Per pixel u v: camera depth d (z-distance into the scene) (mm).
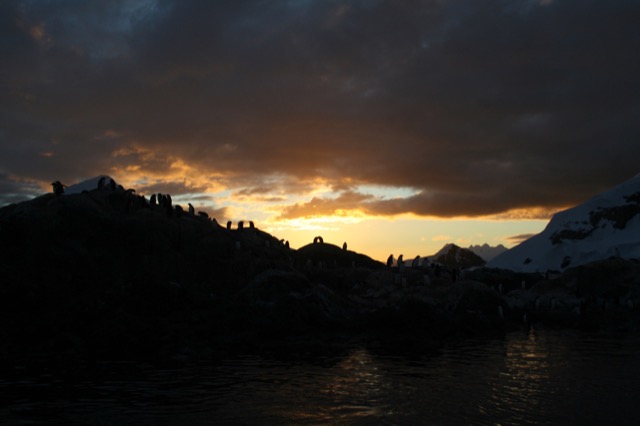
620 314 54812
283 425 16594
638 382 23266
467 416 17750
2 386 21344
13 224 41719
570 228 125062
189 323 35250
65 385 21578
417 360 28750
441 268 68438
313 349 32406
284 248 62656
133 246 44719
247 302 41688
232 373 24438
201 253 47719
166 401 19172
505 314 50250
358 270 58562
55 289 38062
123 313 33062
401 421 17125
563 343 37062
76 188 64812
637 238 112375
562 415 18016
